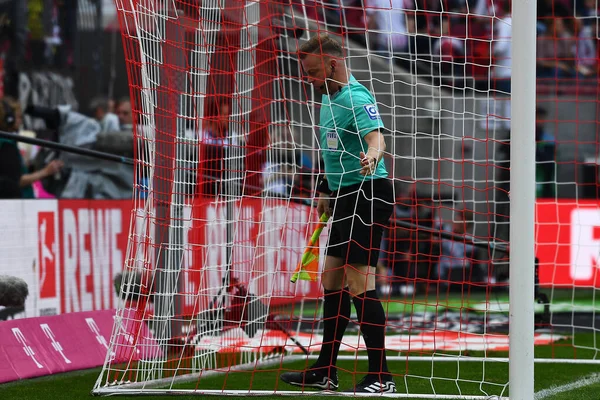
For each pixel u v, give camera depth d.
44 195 25.44
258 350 20.94
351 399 14.84
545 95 40.00
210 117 18.31
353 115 15.05
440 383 17.22
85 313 20.30
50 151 26.19
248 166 20.94
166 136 17.91
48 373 17.72
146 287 16.28
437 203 36.00
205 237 20.62
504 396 15.06
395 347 23.02
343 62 15.40
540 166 39.28
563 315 31.33
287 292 23.67
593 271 35.03
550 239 34.94
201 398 15.02
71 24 28.34
